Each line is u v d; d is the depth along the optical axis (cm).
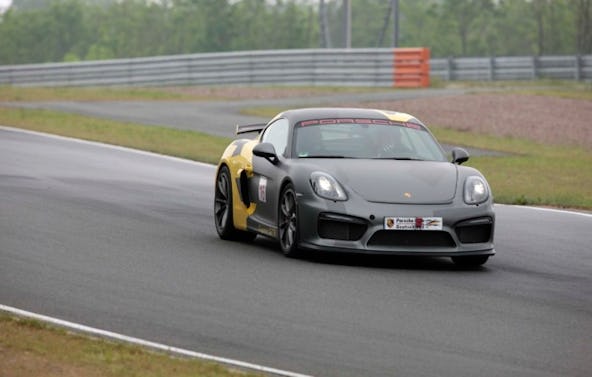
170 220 3778
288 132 3316
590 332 2266
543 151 6988
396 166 3131
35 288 2516
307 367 1939
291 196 3075
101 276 2695
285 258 3069
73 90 11294
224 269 2848
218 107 9175
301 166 3108
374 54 12081
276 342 2105
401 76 12019
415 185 3025
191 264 2912
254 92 11194
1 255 2917
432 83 12638
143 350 1956
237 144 3584
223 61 12738
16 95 10219
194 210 4078
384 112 3444
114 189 4572
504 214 4300
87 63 13275
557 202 4659
